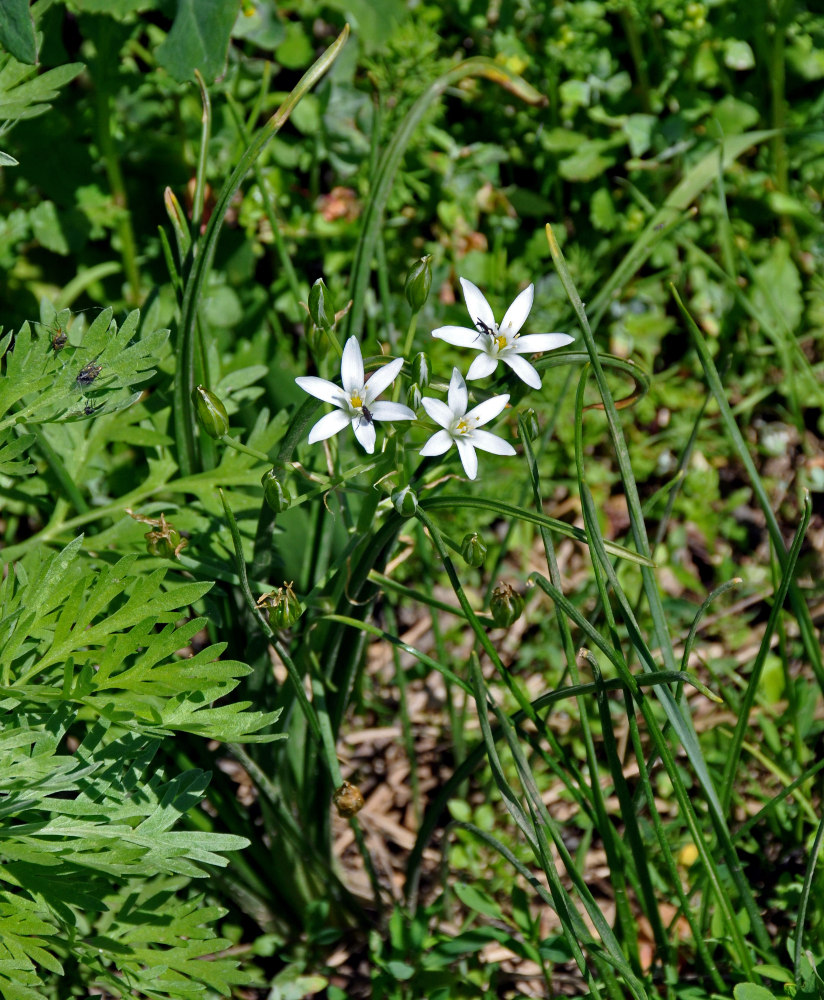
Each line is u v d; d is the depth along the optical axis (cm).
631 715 57
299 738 64
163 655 55
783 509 83
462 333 55
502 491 79
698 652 76
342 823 73
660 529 65
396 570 78
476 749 61
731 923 59
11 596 60
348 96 83
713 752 73
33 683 58
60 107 78
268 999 67
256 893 66
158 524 58
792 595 66
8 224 78
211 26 64
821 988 58
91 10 68
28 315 80
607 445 83
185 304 58
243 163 56
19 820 58
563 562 80
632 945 61
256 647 62
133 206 83
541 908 69
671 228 67
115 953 57
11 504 74
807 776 60
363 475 63
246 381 65
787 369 74
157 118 81
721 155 72
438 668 58
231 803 65
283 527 66
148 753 56
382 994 65
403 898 68
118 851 55
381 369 54
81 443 64
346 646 62
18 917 55
